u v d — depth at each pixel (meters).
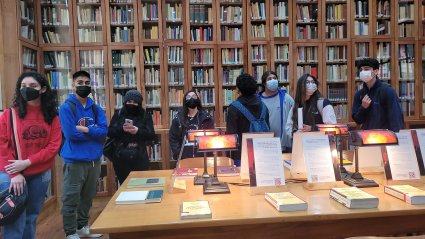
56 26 4.14
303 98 2.67
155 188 1.82
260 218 1.30
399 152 1.75
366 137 1.73
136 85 4.20
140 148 3.19
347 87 4.36
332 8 4.37
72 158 2.67
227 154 2.81
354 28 4.34
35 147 2.14
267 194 1.53
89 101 2.86
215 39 4.23
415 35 4.38
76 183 2.73
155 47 4.22
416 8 4.36
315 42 4.30
